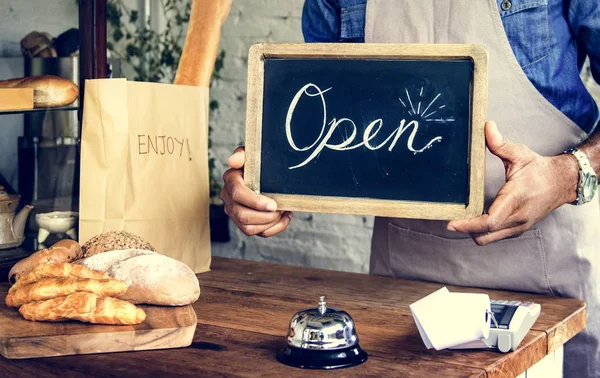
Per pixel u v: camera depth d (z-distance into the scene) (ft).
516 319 4.15
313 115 4.87
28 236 6.68
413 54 4.67
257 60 4.91
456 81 4.63
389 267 6.25
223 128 12.80
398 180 4.71
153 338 4.05
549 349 4.44
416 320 4.01
